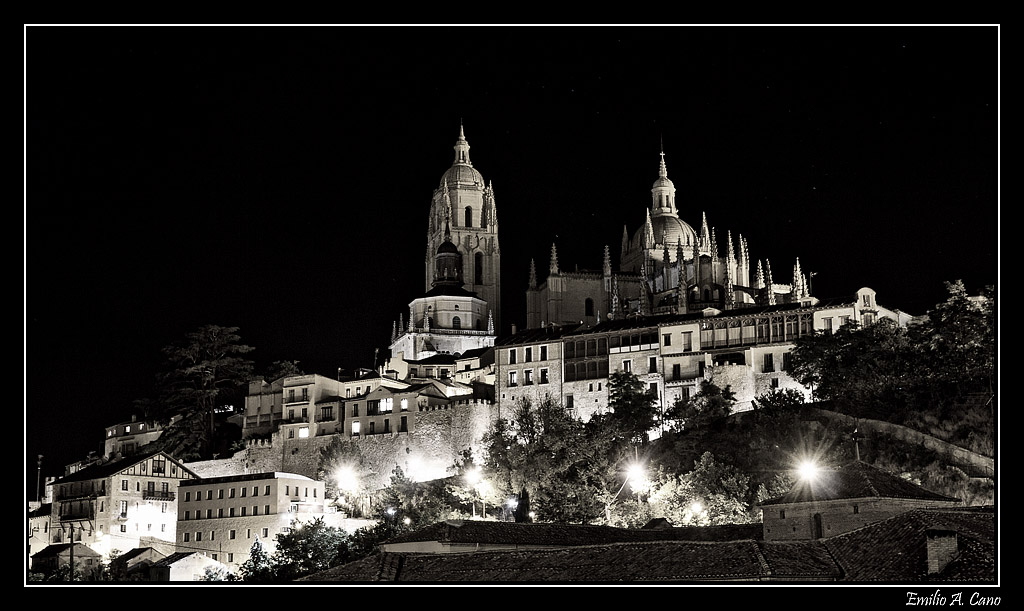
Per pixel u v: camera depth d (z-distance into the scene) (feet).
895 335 464.24
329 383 554.46
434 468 508.94
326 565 342.44
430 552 266.36
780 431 424.46
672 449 432.66
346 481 506.07
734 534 281.13
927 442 391.24
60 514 484.74
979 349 428.15
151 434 602.85
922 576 204.74
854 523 256.32
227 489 457.27
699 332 500.74
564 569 235.61
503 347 531.09
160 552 444.14
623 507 376.48
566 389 514.68
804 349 463.42
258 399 572.10
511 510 387.96
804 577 214.48
